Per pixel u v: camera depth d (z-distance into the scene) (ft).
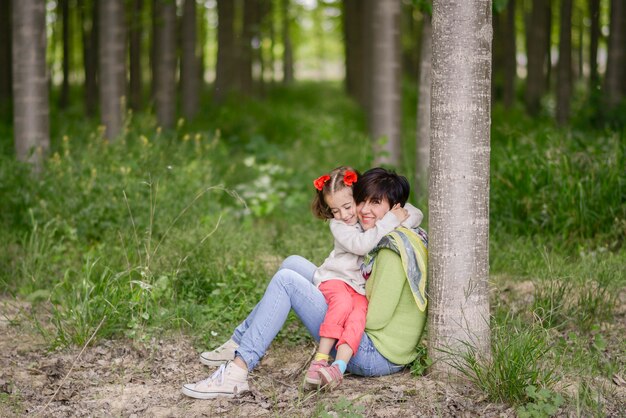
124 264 16.42
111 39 30.17
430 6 20.34
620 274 14.74
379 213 10.60
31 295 14.69
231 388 10.62
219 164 28.14
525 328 11.74
